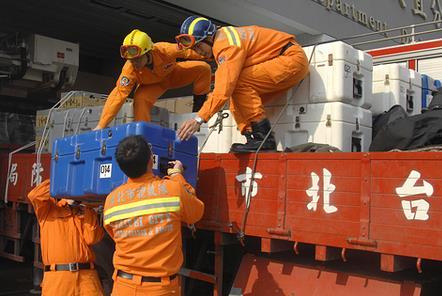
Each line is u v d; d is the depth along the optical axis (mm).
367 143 4465
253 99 4145
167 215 3039
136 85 4941
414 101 5430
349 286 3361
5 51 9531
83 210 3963
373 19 12820
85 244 3900
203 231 4484
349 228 3225
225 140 4883
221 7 10000
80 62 15383
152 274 3002
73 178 3928
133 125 3572
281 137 4484
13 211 7059
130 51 4371
